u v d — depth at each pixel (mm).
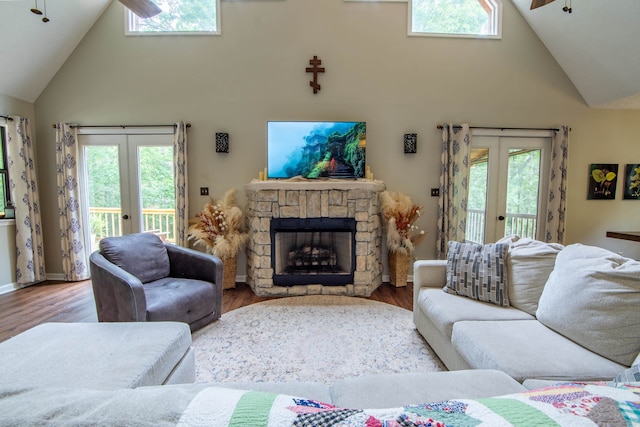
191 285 2439
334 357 2053
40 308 2906
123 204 3822
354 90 3715
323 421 515
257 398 574
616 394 604
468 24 3812
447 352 1805
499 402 595
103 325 1557
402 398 1011
